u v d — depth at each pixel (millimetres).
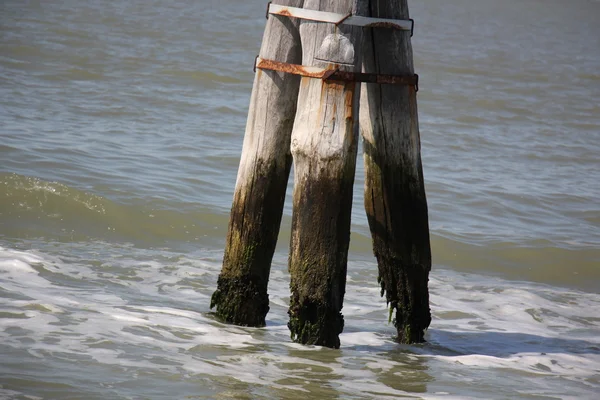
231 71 47312
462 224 24531
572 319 16734
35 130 29547
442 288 18609
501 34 78750
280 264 19125
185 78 44406
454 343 14148
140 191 23359
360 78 11609
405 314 13227
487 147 35938
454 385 11617
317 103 11562
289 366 11672
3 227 19625
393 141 12250
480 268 21172
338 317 12375
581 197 28578
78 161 25797
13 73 41000
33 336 11836
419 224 12586
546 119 43875
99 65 45219
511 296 18250
